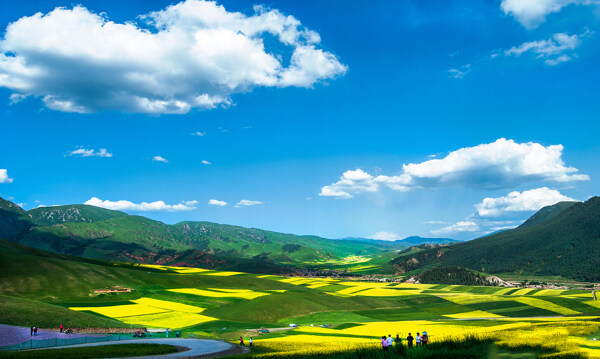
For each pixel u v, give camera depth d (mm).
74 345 61438
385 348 40969
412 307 166750
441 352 38875
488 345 44688
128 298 156000
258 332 98750
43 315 92938
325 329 106188
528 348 45312
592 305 165125
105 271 194875
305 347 59062
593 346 54156
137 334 82312
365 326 111688
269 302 149875
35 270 172375
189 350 55688
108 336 77562
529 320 126562
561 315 147750
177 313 129875
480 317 143125
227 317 130250
